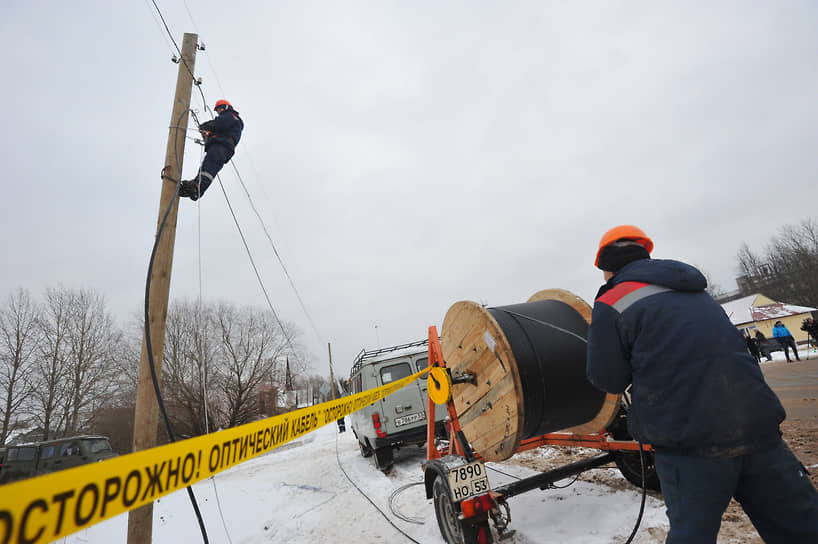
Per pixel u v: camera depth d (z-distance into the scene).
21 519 0.79
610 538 3.11
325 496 6.75
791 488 1.62
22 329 34.38
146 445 3.36
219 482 10.06
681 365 1.69
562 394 3.28
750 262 70.94
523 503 4.20
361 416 8.99
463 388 3.88
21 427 33.41
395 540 4.14
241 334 33.59
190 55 4.81
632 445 3.60
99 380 34.91
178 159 4.27
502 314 3.57
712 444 1.59
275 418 1.90
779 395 9.02
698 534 1.59
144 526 3.24
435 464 3.40
